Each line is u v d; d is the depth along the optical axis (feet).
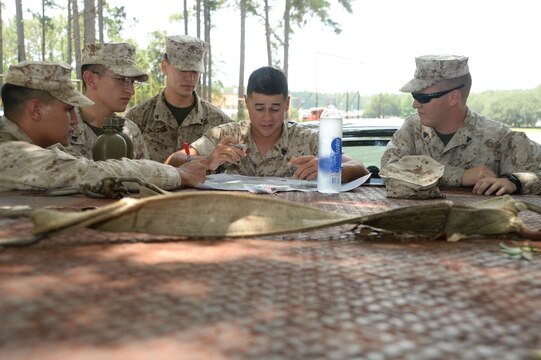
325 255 2.89
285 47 86.02
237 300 2.03
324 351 1.56
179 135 12.53
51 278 2.27
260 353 1.53
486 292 2.25
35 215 2.96
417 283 2.36
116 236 3.25
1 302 1.92
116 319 1.78
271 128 9.69
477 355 1.57
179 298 2.03
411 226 3.39
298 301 2.05
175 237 3.29
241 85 78.18
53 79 6.78
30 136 6.83
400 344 1.64
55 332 1.64
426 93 9.16
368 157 13.32
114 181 5.37
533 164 9.04
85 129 10.08
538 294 2.24
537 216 4.75
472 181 7.88
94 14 50.85
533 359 1.55
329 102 6.64
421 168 6.36
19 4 67.56
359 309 1.97
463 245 3.28
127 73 10.18
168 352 1.51
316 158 8.06
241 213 3.31
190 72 12.17
